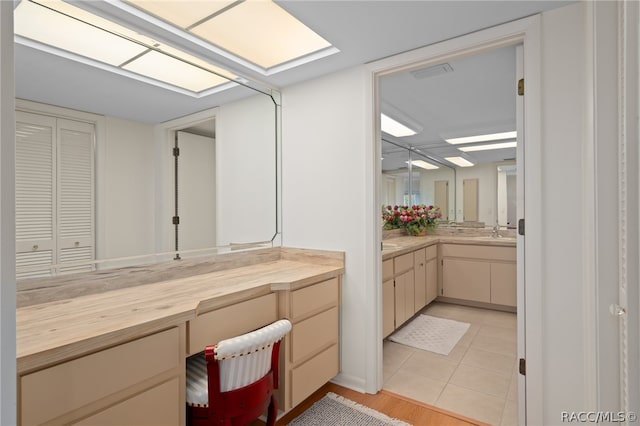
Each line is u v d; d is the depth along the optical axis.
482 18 1.63
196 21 1.71
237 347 1.27
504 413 1.92
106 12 1.53
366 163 2.13
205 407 1.35
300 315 1.89
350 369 2.22
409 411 1.94
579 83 1.53
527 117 1.66
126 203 1.75
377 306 2.15
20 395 0.92
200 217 2.08
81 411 1.05
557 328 1.59
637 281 1.02
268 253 2.44
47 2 1.40
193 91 2.10
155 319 1.21
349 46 1.89
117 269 1.68
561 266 1.58
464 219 4.25
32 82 1.42
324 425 1.81
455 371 2.43
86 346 1.03
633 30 1.02
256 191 2.41
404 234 4.41
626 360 1.08
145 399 1.20
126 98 1.77
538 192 1.63
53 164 1.49
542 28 1.60
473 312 3.78
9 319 0.46
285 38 1.90
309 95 2.38
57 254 1.47
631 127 1.03
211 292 1.58
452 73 2.43
